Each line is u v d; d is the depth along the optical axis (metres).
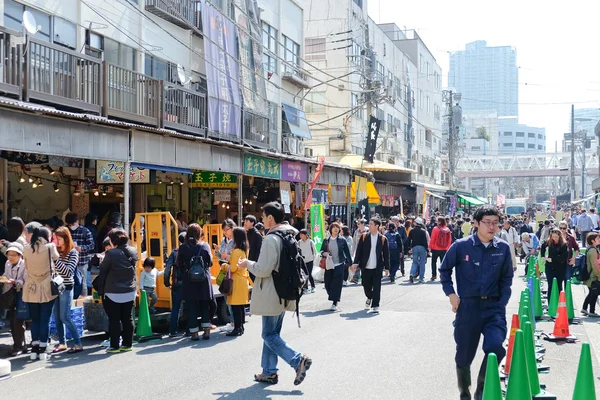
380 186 36.31
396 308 13.83
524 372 5.58
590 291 12.71
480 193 122.94
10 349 9.30
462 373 6.25
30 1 14.35
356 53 39.41
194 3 20.50
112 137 12.80
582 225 29.06
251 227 10.86
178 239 11.83
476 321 6.18
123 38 17.52
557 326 10.34
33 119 10.84
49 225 13.39
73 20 15.76
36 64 12.40
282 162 20.98
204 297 10.16
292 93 30.12
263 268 7.06
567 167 82.62
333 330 11.01
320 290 17.36
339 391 7.13
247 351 9.34
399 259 19.70
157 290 11.39
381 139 43.12
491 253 6.24
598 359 8.93
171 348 9.57
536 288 12.58
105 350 9.35
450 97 54.50
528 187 126.81
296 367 7.12
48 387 7.34
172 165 14.92
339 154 37.22
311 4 38.78
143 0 18.27
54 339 10.12
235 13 21.80
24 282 8.88
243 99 21.53
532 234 24.22
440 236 19.73
